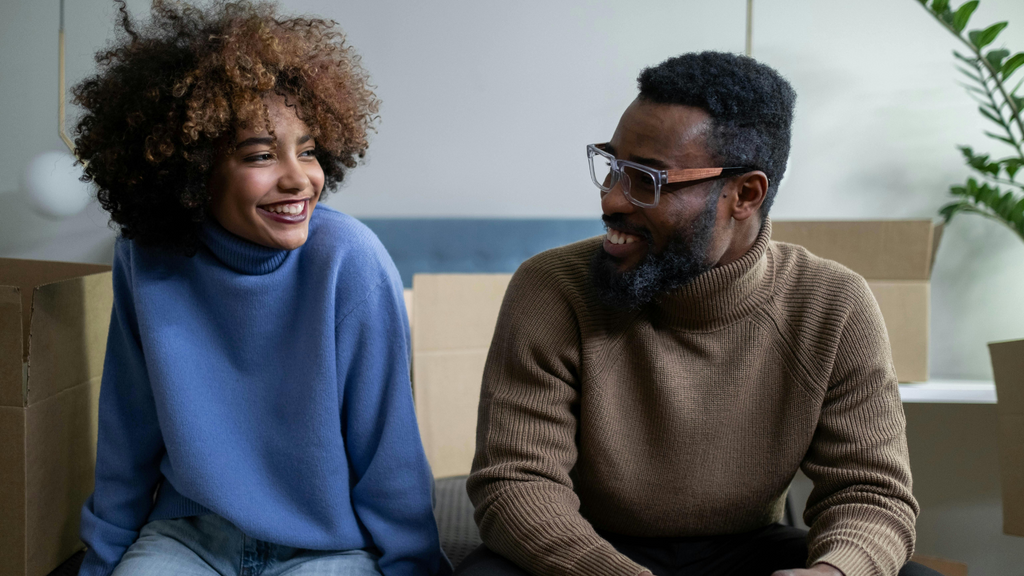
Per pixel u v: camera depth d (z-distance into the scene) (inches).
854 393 42.3
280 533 42.8
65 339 49.9
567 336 43.4
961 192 90.0
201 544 44.3
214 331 43.7
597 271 41.5
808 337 42.7
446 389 75.1
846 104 98.7
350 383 44.3
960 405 71.8
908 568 39.2
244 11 41.3
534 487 39.5
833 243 72.7
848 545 36.7
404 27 94.5
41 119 89.4
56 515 49.8
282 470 43.9
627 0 96.7
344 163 46.4
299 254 43.9
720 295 41.3
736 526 44.8
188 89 38.3
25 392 45.6
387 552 43.8
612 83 97.7
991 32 78.4
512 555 38.4
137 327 45.8
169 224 41.2
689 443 42.4
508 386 43.2
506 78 96.7
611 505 43.9
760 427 43.1
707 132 38.7
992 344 55.1
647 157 39.2
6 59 88.0
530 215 99.0
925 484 73.2
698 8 97.1
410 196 97.3
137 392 46.2
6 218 90.4
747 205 40.6
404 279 93.1
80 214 91.0
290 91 39.8
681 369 42.6
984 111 84.5
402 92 95.6
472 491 42.2
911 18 97.2
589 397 42.7
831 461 42.1
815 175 99.7
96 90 41.3
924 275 72.1
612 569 35.1
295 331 43.7
